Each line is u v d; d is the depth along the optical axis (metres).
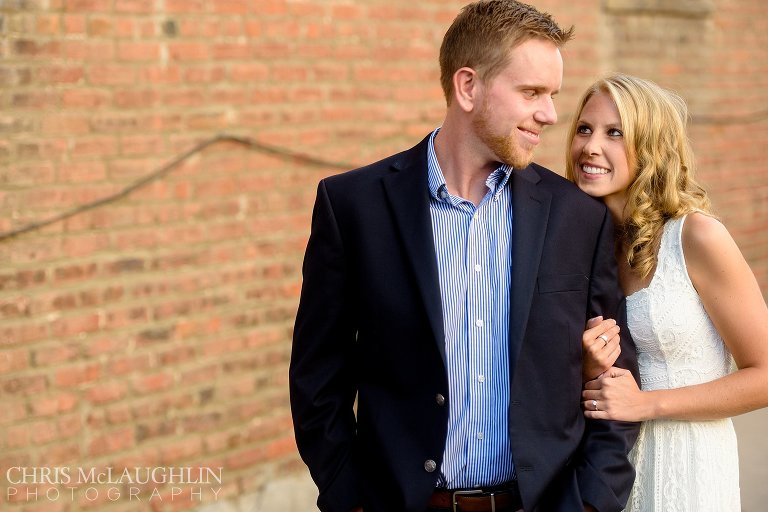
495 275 2.30
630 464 2.41
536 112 2.25
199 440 4.08
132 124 3.79
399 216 2.33
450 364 2.28
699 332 2.53
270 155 4.21
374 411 2.35
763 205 6.86
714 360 2.56
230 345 4.16
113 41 3.71
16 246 3.53
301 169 4.32
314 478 2.48
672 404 2.45
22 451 3.59
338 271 2.40
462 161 2.33
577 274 2.35
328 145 4.39
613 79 2.61
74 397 3.71
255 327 4.23
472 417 2.28
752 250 6.81
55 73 3.58
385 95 4.57
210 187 4.04
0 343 3.52
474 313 2.29
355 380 2.53
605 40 5.61
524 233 2.30
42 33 3.54
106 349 3.79
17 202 3.53
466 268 2.30
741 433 5.20
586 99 2.64
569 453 2.31
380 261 2.33
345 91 4.43
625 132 2.53
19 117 3.51
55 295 3.64
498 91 2.24
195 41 3.94
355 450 2.46
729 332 2.49
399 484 2.27
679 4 6.01
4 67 3.46
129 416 3.86
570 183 2.46
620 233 2.64
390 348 2.32
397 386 2.33
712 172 6.46
